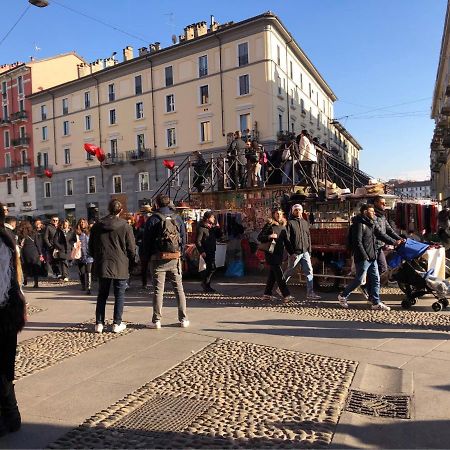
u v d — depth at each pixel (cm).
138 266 1185
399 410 393
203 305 849
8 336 361
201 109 3984
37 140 5356
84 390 449
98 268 660
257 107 3691
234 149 1422
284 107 3938
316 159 1364
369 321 695
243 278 1205
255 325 685
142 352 568
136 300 925
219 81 3875
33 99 5334
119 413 393
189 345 592
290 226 857
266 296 880
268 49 3631
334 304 828
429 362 509
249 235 1273
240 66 3762
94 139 4778
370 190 949
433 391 430
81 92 4862
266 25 3612
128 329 683
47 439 352
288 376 474
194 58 4009
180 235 696
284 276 871
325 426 363
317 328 661
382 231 784
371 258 764
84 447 338
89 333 667
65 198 5091
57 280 1331
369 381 462
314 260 977
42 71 5425
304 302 854
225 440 343
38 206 5394
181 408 403
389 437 347
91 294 1031
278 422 371
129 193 4506
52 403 419
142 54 4600
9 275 368
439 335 612
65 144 5056
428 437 346
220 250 1199
